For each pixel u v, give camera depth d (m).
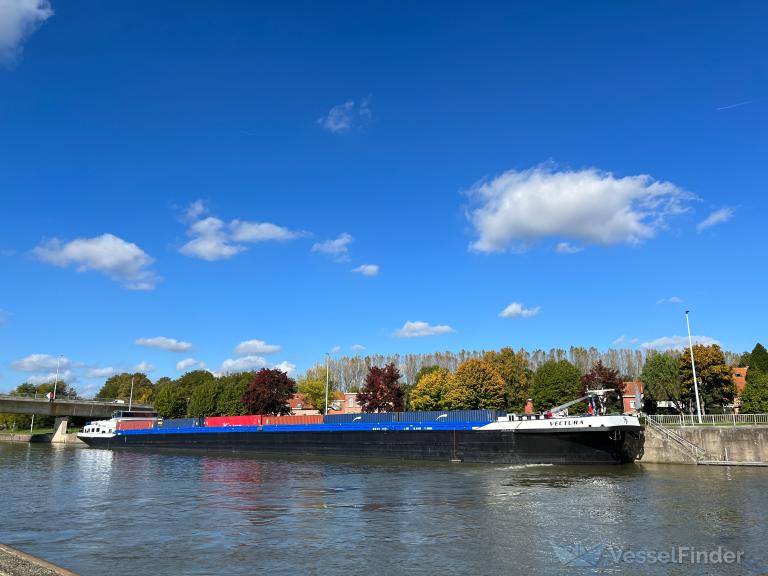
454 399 84.38
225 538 22.02
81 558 19.36
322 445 67.81
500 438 53.69
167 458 67.81
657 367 78.62
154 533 23.14
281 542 21.20
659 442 50.72
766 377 69.62
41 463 60.88
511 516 25.64
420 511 27.22
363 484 37.97
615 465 48.81
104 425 97.25
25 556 17.88
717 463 47.53
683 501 28.89
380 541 21.16
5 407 104.31
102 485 39.88
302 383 115.56
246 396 94.75
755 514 25.34
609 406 80.75
